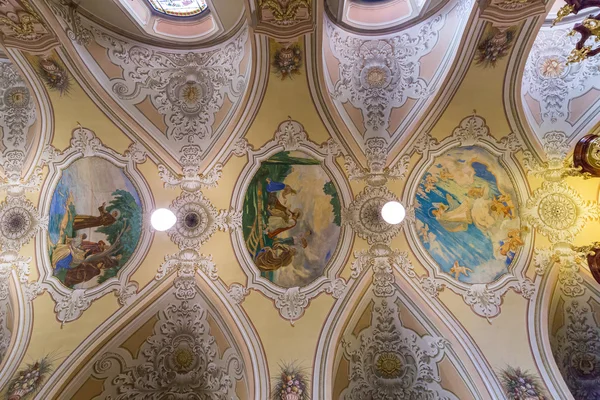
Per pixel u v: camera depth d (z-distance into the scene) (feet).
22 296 21.68
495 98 21.52
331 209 23.81
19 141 23.00
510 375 20.08
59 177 23.06
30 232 22.50
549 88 22.09
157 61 23.91
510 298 21.88
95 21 21.93
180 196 23.86
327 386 20.02
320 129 23.34
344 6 22.66
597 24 15.79
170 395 22.31
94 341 21.25
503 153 22.30
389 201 23.15
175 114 24.14
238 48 23.20
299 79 21.77
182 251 23.41
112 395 21.30
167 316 22.89
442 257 22.98
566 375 20.16
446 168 23.04
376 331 22.48
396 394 21.62
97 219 23.44
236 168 23.84
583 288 20.99
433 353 21.58
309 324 22.33
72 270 22.75
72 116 22.65
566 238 21.66
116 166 23.47
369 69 23.41
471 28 19.17
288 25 19.03
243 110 22.82
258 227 23.79
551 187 21.99
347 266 23.20
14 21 18.88
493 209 22.72
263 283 23.31
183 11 24.44
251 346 21.68
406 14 23.21
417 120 22.50
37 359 20.54
